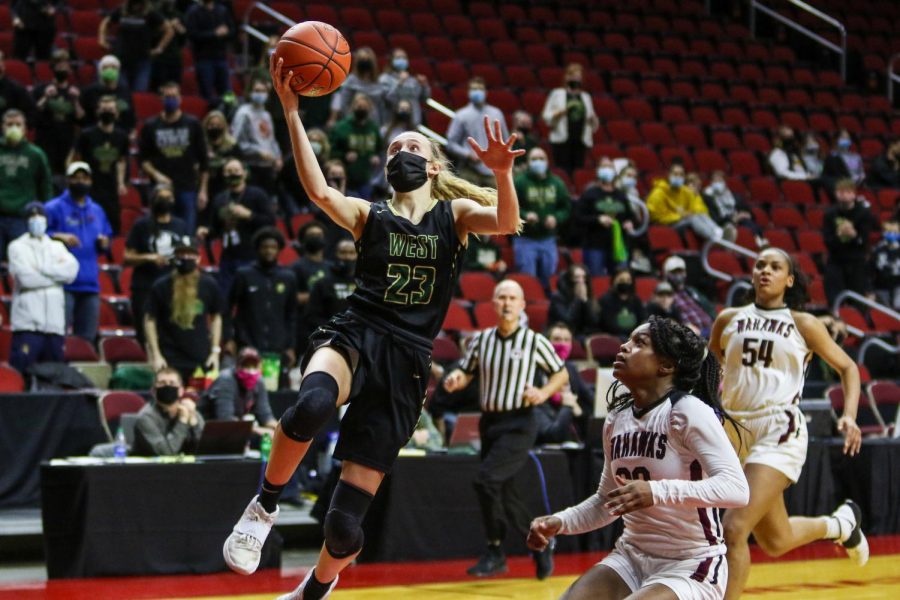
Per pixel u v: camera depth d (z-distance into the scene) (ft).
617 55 75.15
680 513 15.96
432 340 17.25
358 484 16.89
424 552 33.37
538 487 34.65
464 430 35.35
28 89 53.36
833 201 67.26
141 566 29.89
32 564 31.94
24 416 34.50
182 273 38.40
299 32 16.22
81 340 40.57
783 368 22.82
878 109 79.92
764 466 22.15
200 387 36.99
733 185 65.46
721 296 57.00
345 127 49.55
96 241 42.04
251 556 16.35
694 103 72.54
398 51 54.54
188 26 55.93
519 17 76.43
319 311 40.09
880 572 31.24
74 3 62.44
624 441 16.34
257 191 44.11
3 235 42.88
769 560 33.99
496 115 52.90
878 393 47.57
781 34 85.15
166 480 30.35
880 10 90.07
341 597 26.91
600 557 34.60
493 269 50.85
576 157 59.26
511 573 31.09
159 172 46.60
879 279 58.70
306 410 15.58
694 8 84.28
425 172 17.22
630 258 54.44
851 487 39.55
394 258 16.89
